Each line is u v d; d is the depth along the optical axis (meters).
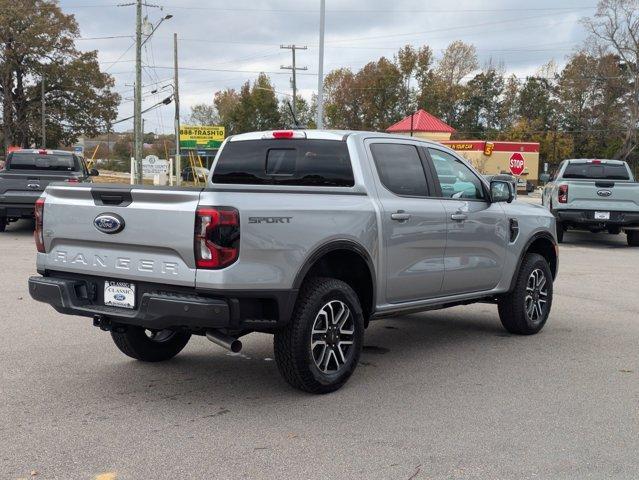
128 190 4.64
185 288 4.51
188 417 4.62
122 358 6.12
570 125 88.25
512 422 4.59
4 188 15.35
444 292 6.29
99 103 64.06
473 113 102.12
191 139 57.88
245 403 4.93
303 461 3.91
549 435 4.36
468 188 6.63
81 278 5.03
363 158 5.58
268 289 4.57
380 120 87.88
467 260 6.42
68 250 5.02
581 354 6.48
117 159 88.69
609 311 8.63
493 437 4.31
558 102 91.38
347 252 5.21
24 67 61.59
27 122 62.88
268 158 6.10
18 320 7.48
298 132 5.92
